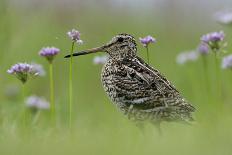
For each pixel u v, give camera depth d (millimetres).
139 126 11484
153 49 21250
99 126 11328
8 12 17250
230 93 16047
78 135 10125
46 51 11406
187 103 11250
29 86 17844
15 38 18297
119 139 9445
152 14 24016
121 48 12141
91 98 17641
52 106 11508
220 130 9781
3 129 11281
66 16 22656
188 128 10266
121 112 11750
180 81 18188
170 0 24203
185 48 22344
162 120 11297
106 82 11750
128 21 23234
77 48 19484
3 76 16703
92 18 22891
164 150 8664
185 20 24062
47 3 22156
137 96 11328
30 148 9070
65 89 18266
